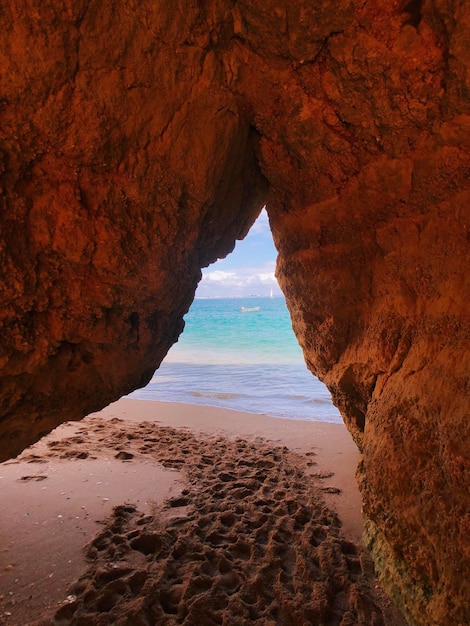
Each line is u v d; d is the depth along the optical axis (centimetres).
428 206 237
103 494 432
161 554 324
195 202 273
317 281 332
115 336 274
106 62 199
